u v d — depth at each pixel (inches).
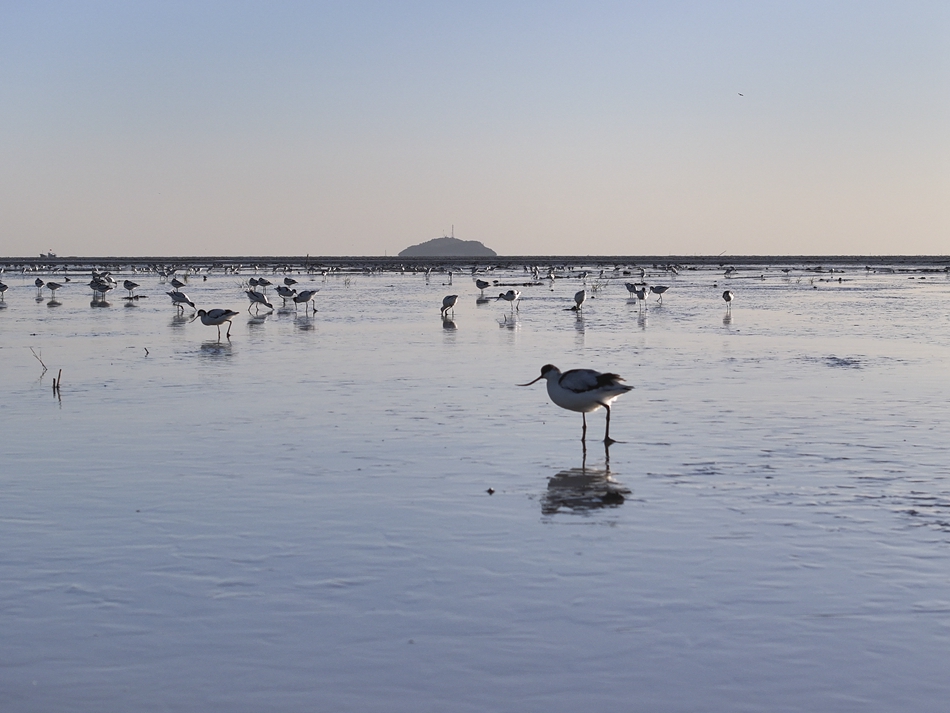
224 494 571.8
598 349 1339.8
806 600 404.5
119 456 673.6
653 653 358.3
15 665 353.4
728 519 516.4
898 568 439.8
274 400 904.9
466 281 4173.2
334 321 1909.4
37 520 522.6
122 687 336.8
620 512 531.8
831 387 975.0
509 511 534.3
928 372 1087.0
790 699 326.0
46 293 3184.1
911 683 335.9
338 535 493.7
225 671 347.6
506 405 872.9
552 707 321.4
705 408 853.2
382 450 689.0
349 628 381.1
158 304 2524.6
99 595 416.2
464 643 367.9
